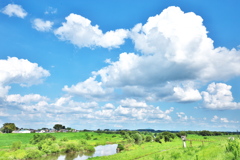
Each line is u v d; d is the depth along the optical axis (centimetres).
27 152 7656
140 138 14112
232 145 3209
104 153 9006
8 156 6981
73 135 19400
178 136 15462
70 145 9388
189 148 5322
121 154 6519
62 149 9388
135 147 9525
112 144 13912
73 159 7369
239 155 2767
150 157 4909
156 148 7488
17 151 7738
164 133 13988
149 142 12394
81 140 11219
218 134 19200
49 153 8569
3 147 9794
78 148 9475
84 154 8738
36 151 7831
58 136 17788
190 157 3684
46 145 8806
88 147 9912
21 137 15525
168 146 8156
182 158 3859
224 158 2822
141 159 4859
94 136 19812
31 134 17975
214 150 3609
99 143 13662
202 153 3719
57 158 7625
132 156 5872
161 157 4447
